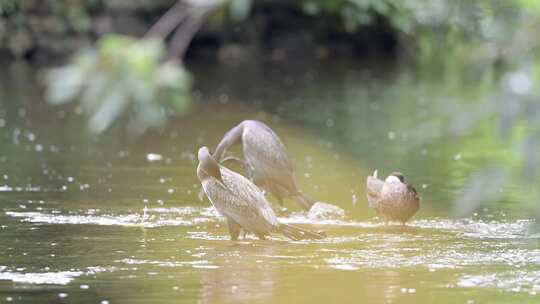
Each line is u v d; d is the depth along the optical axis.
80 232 23.03
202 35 86.69
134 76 9.36
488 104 8.64
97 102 9.33
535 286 17.48
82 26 79.06
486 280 17.98
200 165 22.52
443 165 35.25
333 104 57.38
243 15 10.94
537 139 8.37
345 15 36.78
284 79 73.06
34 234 22.70
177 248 21.30
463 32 10.89
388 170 34.31
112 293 16.98
